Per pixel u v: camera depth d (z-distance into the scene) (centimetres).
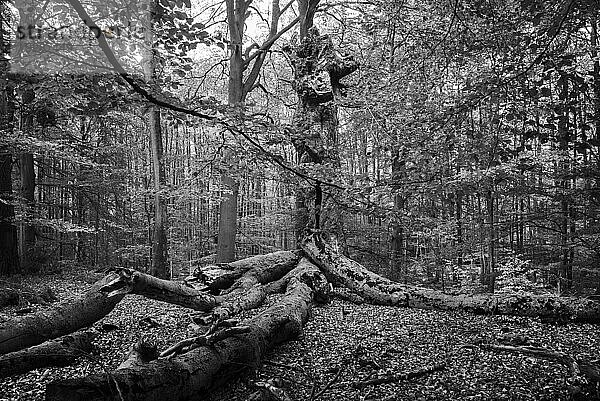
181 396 405
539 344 600
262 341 543
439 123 528
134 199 1633
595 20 456
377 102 797
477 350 584
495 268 1248
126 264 2320
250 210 2706
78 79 388
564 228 932
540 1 434
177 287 728
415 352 585
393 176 635
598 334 655
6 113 952
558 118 455
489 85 482
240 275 927
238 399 448
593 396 417
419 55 673
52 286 1238
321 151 901
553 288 1201
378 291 903
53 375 511
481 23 514
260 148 492
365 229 1517
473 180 572
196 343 475
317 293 892
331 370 524
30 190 1563
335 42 1450
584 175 609
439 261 1353
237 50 1598
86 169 1692
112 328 714
